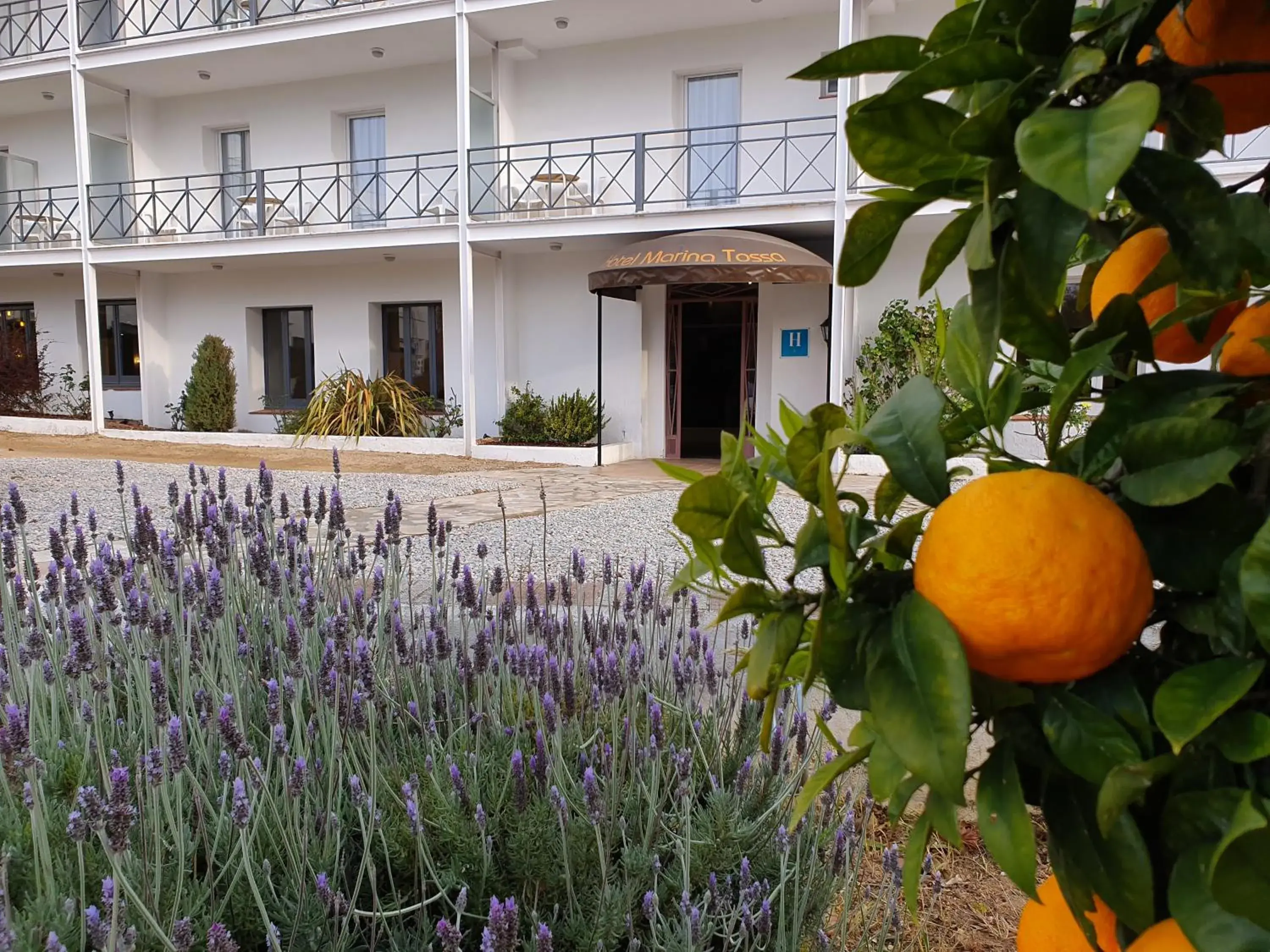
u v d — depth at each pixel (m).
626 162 11.03
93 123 14.95
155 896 1.29
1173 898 0.49
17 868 1.38
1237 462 0.52
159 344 14.56
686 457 12.16
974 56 0.51
